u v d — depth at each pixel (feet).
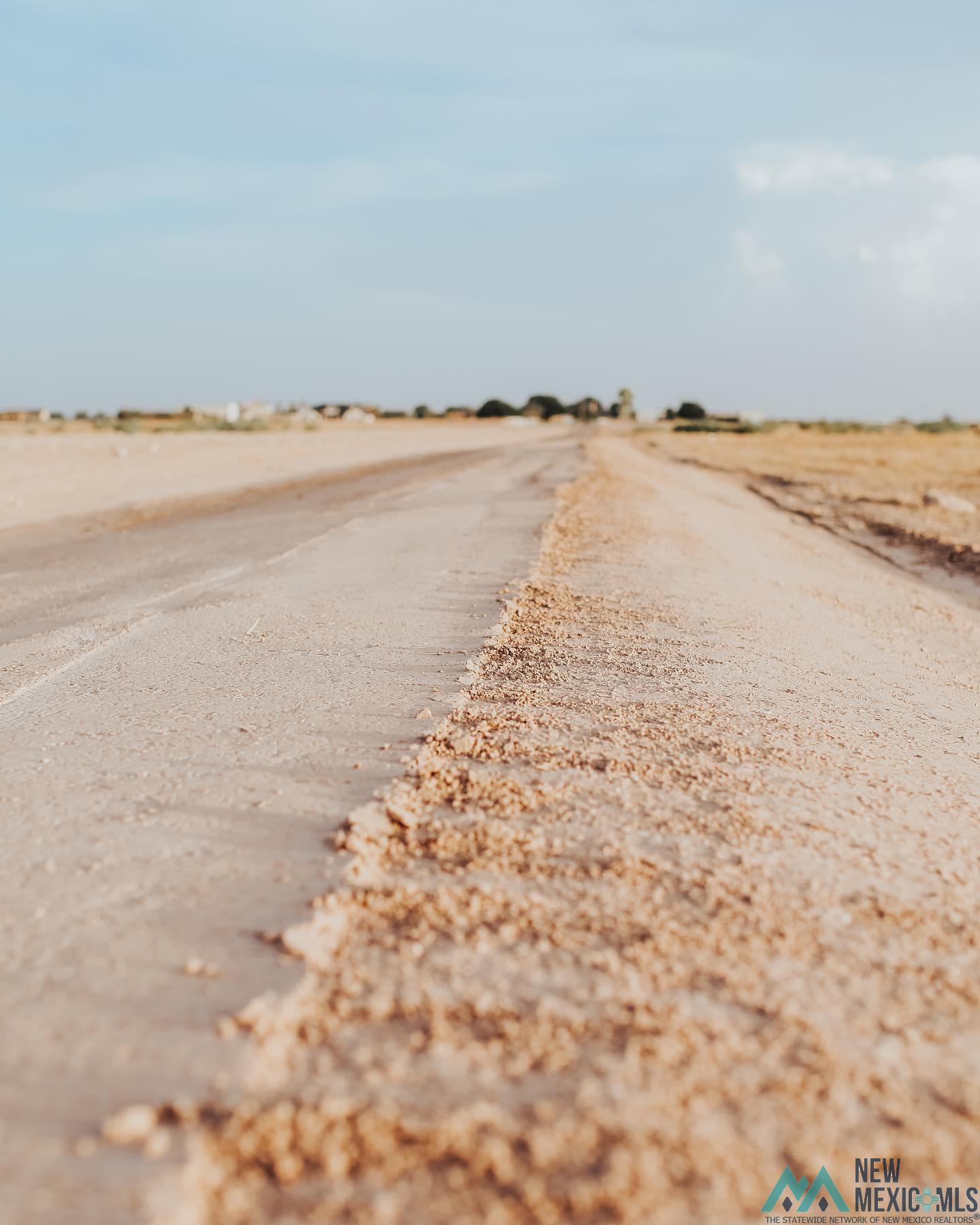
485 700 14.20
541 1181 5.19
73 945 7.34
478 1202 5.04
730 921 8.09
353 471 83.15
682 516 48.96
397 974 7.06
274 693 14.39
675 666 17.20
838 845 9.89
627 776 11.34
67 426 224.53
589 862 9.02
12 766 11.28
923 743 14.71
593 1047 6.32
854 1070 6.29
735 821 10.21
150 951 7.27
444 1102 5.73
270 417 320.70
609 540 34.40
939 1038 6.71
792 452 151.74
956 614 31.24
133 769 11.16
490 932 7.70
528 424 414.62
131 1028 6.34
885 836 10.32
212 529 40.19
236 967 7.07
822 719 14.98
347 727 12.77
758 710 14.87
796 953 7.69
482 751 11.93
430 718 13.15
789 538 49.14
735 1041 6.48
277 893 8.20
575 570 27.04
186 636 18.39
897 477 94.94
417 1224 4.90
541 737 12.59
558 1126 5.58
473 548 30.73
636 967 7.30
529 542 31.99
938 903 8.79
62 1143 5.34
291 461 96.48
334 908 7.93
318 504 50.70
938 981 7.43
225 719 13.12
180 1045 6.18
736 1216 5.08
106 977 6.92
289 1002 6.63
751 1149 5.54
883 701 17.16
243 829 9.49
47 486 62.59
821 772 12.20
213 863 8.75
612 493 55.77
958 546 45.47
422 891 8.32
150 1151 5.27
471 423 412.16
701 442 194.70
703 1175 5.32
